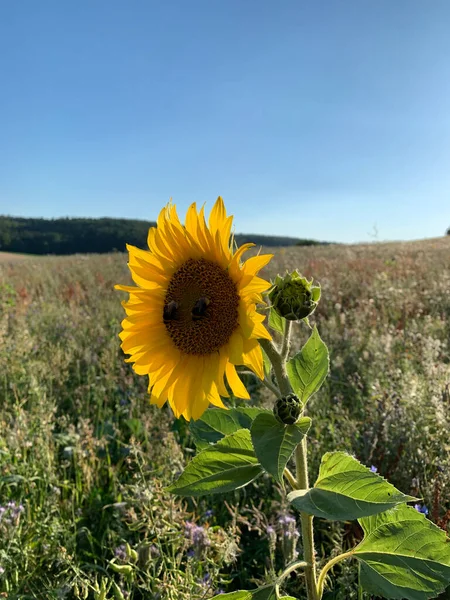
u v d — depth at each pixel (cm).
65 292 190
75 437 65
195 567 41
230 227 33
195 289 34
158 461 59
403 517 31
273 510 51
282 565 46
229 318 33
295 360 32
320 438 61
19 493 56
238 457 32
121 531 49
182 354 35
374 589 31
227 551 42
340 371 82
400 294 128
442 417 54
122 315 129
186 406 35
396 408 58
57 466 62
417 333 94
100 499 56
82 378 91
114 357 93
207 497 55
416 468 52
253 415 36
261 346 31
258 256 31
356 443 58
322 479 29
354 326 103
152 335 36
